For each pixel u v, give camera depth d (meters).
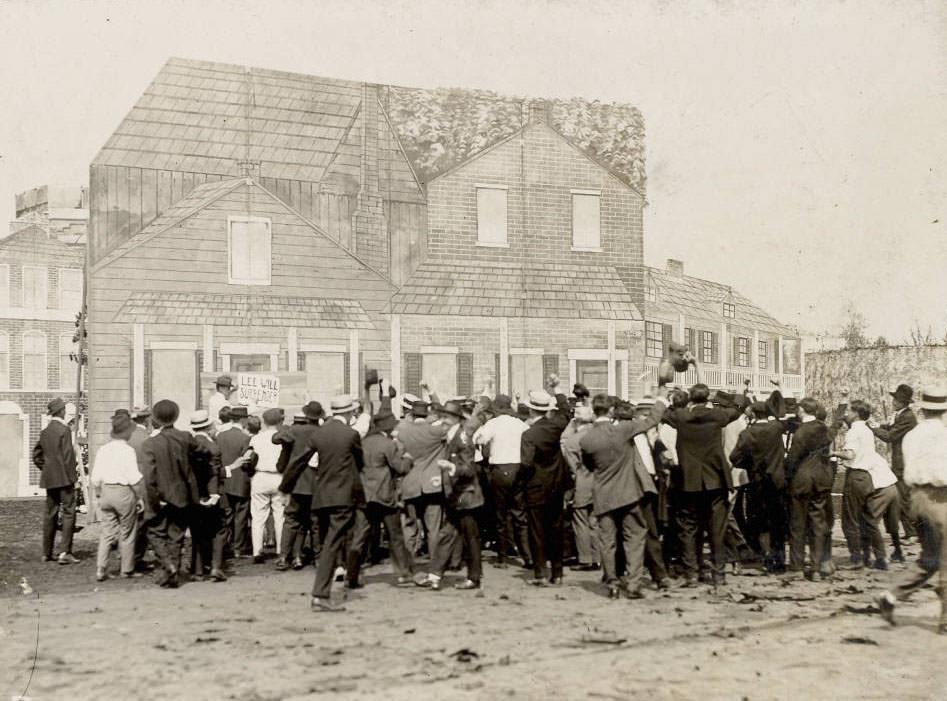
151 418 11.96
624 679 5.67
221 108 12.56
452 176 13.55
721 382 13.99
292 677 5.60
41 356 17.45
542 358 13.72
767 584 8.34
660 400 7.79
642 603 7.55
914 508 7.27
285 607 7.45
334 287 13.04
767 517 8.97
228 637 6.50
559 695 5.38
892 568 9.08
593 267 13.97
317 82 12.97
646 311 14.09
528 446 8.23
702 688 5.57
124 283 12.16
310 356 12.84
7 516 14.70
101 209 12.05
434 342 13.35
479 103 13.54
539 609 7.34
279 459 8.88
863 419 9.18
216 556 8.63
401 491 8.38
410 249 13.38
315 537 9.27
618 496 7.68
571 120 13.86
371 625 6.83
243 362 12.59
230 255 12.62
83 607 7.46
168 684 5.48
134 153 12.20
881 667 6.12
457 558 9.40
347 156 13.15
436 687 5.45
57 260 16.34
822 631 6.82
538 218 13.82
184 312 12.38
